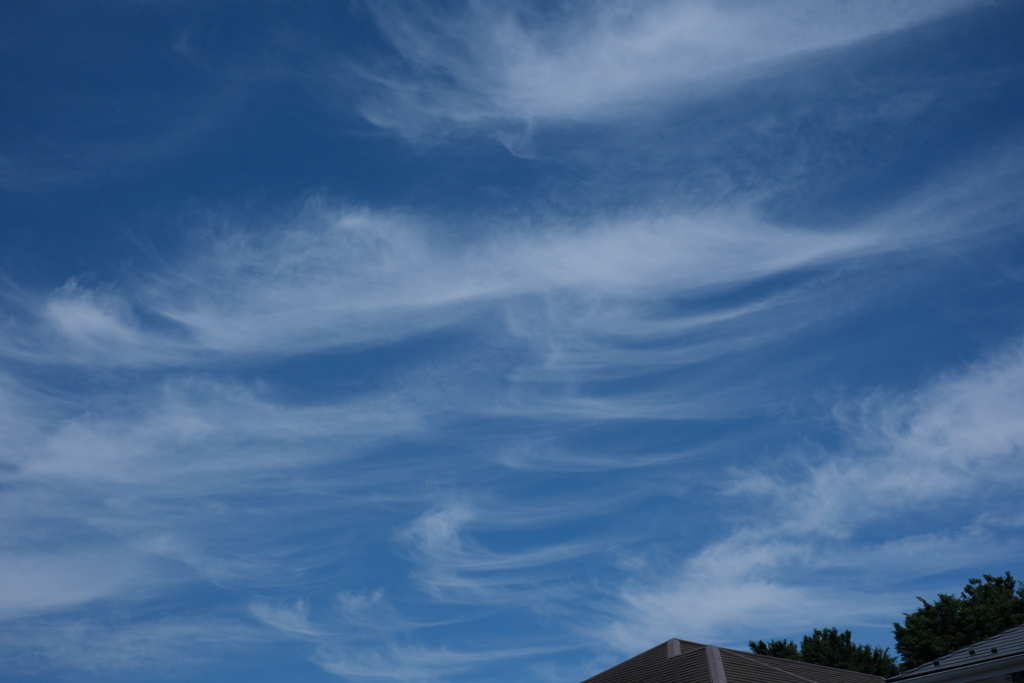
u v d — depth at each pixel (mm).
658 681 19484
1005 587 43375
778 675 19344
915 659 41125
